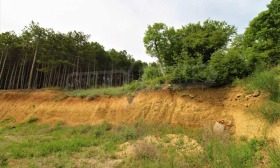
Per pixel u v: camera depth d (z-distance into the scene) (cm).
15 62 3744
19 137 1688
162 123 1481
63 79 3819
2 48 3466
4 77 3769
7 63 3734
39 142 1420
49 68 3284
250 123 1048
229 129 1156
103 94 2106
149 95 1719
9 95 2694
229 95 1297
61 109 2211
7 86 3750
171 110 1516
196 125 1328
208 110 1340
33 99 2519
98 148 1238
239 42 1795
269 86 1047
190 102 1455
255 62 1331
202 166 803
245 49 1605
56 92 2530
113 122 1766
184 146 1056
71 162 974
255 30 1680
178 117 1440
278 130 855
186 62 1531
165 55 2167
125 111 1788
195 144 1052
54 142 1362
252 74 1256
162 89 1664
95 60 4059
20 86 3775
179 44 2077
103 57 4450
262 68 1257
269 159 727
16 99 2619
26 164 970
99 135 1593
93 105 2059
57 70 3916
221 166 746
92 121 1894
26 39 3297
